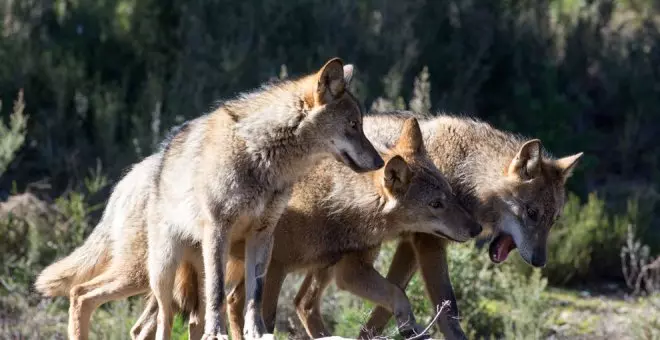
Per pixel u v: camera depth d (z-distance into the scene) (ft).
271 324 33.37
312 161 30.22
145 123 58.03
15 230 47.83
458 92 64.23
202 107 58.23
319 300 36.47
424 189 32.55
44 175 56.54
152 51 63.10
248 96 31.17
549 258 55.01
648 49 75.20
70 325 34.14
